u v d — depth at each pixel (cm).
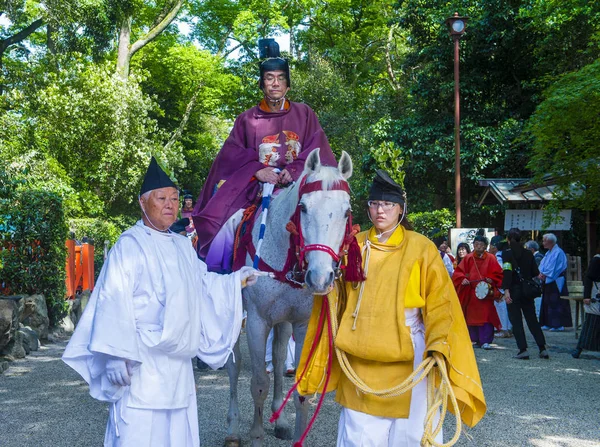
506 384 777
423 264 378
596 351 994
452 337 373
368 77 3394
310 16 3503
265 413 637
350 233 394
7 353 934
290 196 465
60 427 593
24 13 2323
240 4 3212
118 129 2170
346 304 395
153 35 2636
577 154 1045
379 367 377
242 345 1076
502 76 2247
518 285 957
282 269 464
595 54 1705
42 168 1845
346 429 383
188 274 363
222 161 566
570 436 562
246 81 3275
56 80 2170
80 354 345
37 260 1120
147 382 343
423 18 2320
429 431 351
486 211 2241
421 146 2230
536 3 1747
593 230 1673
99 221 1781
